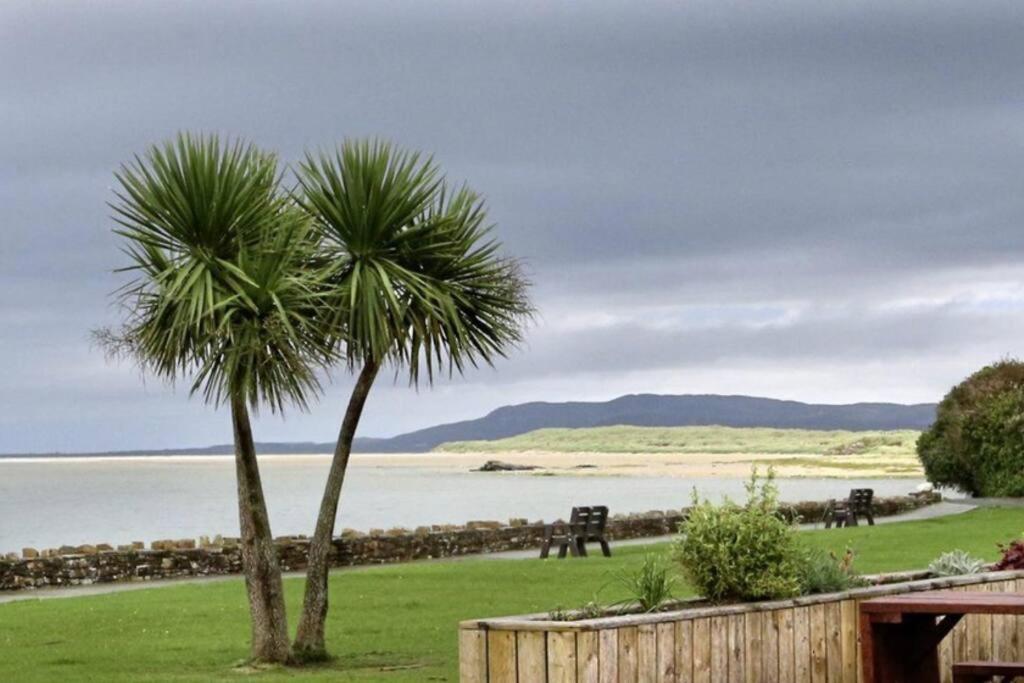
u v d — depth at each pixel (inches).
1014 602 545.0
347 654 802.2
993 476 2482.8
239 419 764.0
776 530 586.2
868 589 621.6
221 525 3176.7
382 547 1529.3
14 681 705.6
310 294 743.7
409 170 788.6
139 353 738.8
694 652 530.3
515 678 501.7
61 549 1318.9
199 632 912.3
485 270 812.0
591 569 1307.8
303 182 787.4
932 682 597.0
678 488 5492.1
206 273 729.6
